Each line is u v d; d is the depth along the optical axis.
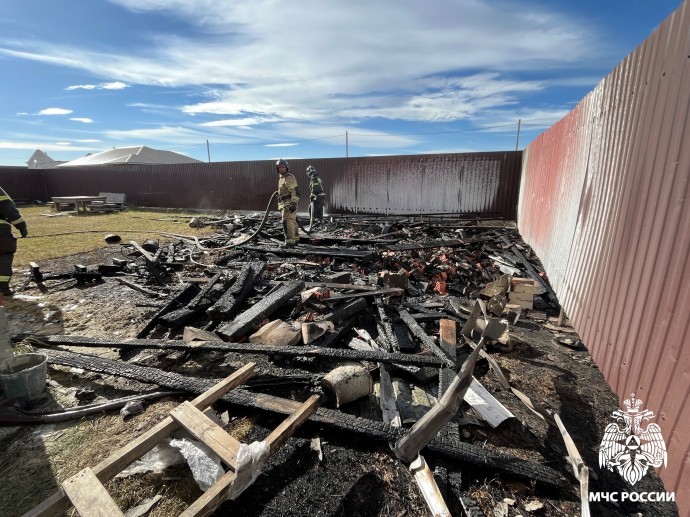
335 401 2.81
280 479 2.13
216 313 4.30
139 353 3.65
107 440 2.45
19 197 20.66
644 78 2.55
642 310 2.27
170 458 2.17
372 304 4.75
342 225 11.55
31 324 4.44
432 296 5.29
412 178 13.89
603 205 3.22
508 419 2.66
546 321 4.57
